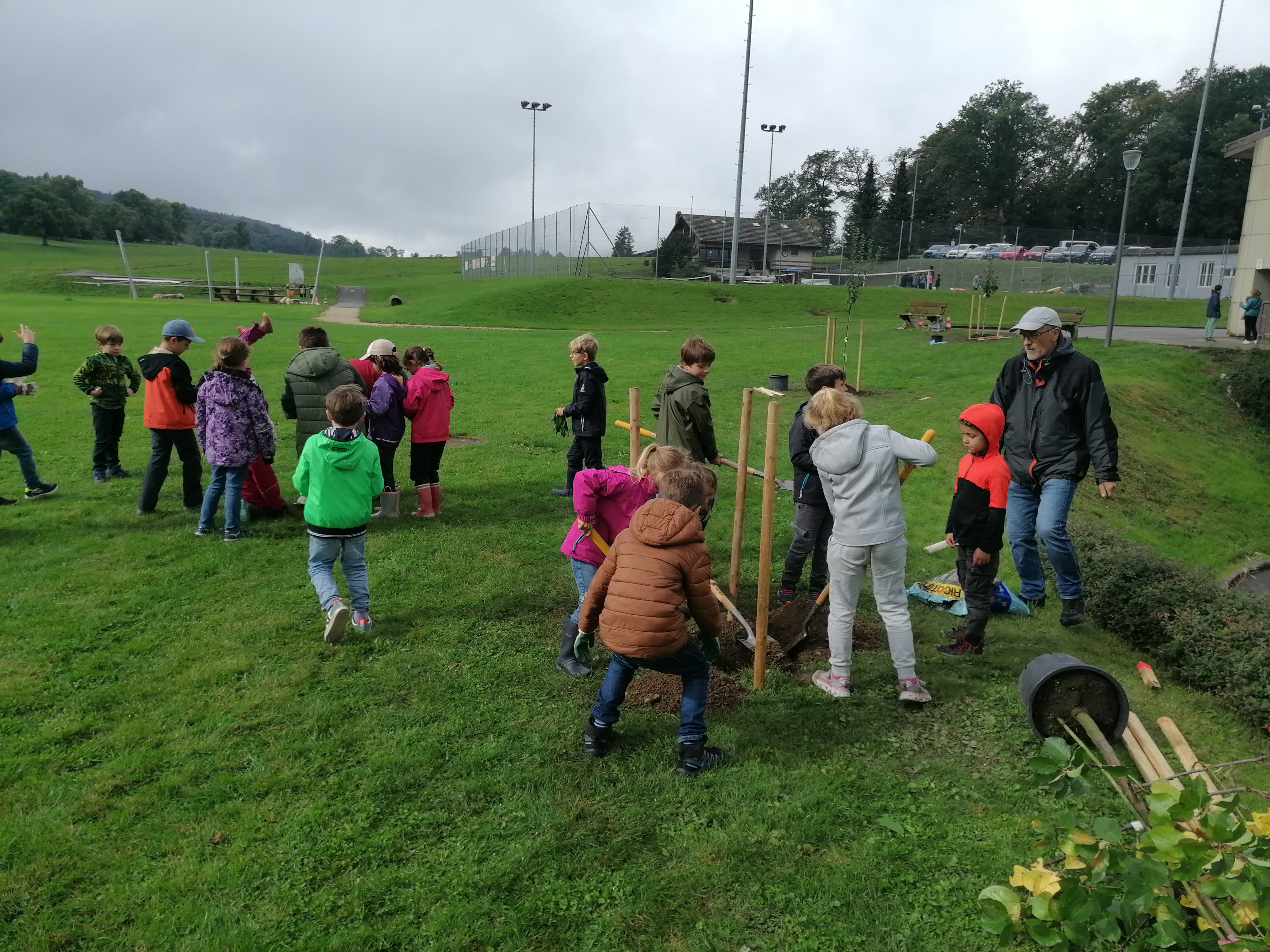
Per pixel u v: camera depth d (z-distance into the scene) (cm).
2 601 570
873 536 446
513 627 554
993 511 505
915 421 1344
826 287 5066
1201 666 507
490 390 1578
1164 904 258
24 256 11188
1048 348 547
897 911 312
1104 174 8856
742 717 448
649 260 5531
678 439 593
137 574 623
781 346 2512
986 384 1719
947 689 482
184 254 12888
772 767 401
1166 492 1502
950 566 697
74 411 1293
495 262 7081
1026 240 6888
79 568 633
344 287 7112
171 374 748
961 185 9556
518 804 368
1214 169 7825
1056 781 305
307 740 412
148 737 411
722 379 1814
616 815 363
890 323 3606
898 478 468
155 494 771
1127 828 350
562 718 439
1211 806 285
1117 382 1941
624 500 468
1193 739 443
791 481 943
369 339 2570
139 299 5125
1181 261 5384
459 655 511
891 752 419
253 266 10225
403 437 983
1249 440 1895
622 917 307
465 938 294
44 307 3716
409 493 889
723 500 873
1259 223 2723
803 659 517
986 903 272
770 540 456
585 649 429
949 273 5844
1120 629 575
